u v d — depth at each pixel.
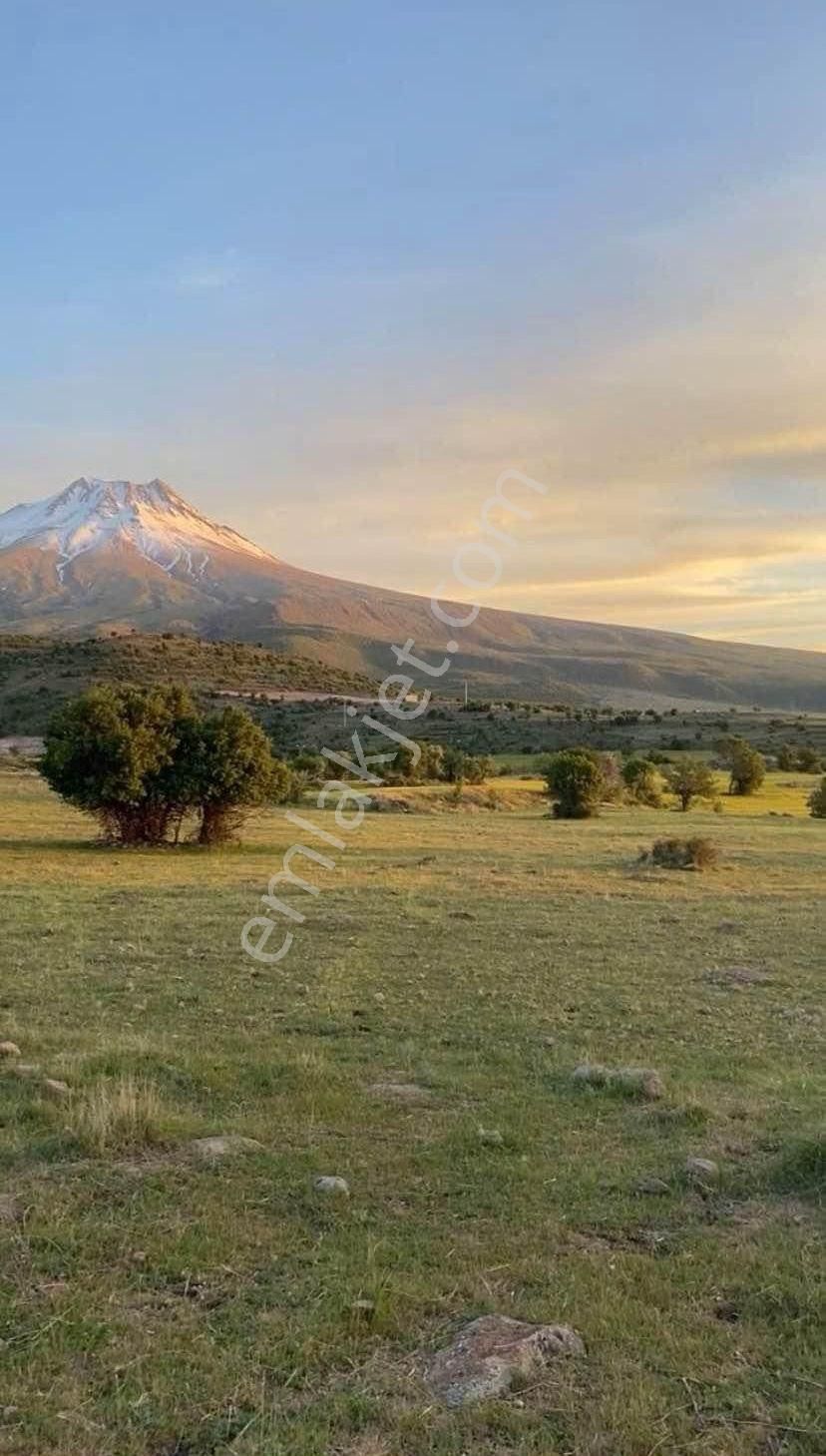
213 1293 4.67
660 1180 6.24
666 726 120.19
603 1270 5.04
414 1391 3.97
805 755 93.06
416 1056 9.53
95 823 38.06
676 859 28.38
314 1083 8.29
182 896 20.77
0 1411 3.74
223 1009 11.34
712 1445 3.69
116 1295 4.60
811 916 19.75
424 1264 5.05
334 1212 5.62
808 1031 11.16
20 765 64.56
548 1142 7.05
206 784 31.70
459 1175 6.28
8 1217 5.31
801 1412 3.90
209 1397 3.88
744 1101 8.27
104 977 12.79
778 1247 5.34
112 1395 3.87
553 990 12.91
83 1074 8.08
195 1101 7.78
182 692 33.25
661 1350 4.32
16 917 17.47
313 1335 4.31
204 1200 5.68
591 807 49.22
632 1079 8.38
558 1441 3.68
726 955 15.64
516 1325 4.42
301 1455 3.55
